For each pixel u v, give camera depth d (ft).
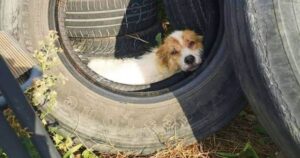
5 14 3.42
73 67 3.60
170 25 4.51
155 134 3.67
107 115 3.60
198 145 3.80
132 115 3.63
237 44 2.98
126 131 3.63
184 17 4.26
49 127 3.54
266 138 3.86
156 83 3.93
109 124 3.60
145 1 4.27
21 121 2.14
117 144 3.64
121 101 3.63
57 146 3.55
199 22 4.21
